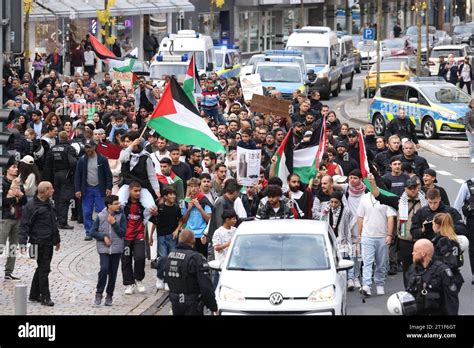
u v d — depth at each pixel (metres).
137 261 19.52
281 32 95.50
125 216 19.12
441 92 44.69
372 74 61.75
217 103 36.62
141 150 21.30
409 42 81.62
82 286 20.06
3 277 20.45
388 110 45.81
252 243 16.36
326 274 15.62
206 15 82.06
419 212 17.45
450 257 13.64
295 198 19.64
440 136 44.16
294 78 51.56
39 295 18.59
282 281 15.40
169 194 19.48
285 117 30.33
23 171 21.98
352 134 24.69
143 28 72.50
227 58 59.50
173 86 21.03
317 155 21.86
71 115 32.75
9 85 35.56
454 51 71.69
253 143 21.72
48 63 52.12
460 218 17.36
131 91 43.38
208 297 14.83
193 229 19.41
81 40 59.75
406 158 23.34
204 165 23.08
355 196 20.48
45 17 53.88
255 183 21.38
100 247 18.34
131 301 18.97
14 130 13.94
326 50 60.19
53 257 22.56
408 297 13.16
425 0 68.12
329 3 101.75
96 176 23.94
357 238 19.88
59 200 25.59
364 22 114.94
